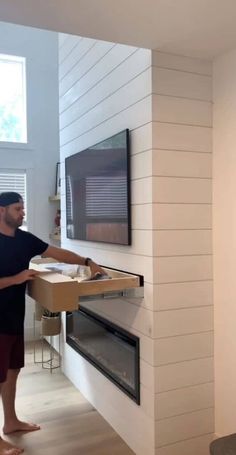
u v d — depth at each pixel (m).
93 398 3.18
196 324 2.41
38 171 4.89
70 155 3.60
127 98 2.55
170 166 2.33
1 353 2.51
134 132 2.46
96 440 2.69
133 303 2.53
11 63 4.85
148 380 2.36
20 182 4.83
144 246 2.38
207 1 1.74
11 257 2.50
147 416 2.38
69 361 3.71
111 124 2.78
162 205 2.31
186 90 2.36
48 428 2.85
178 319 2.36
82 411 3.09
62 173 3.84
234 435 1.78
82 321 3.38
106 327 2.91
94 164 2.98
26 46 4.79
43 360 4.20
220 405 2.41
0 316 2.49
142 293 2.41
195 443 2.41
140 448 2.47
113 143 2.67
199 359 2.42
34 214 4.88
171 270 2.34
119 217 2.63
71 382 3.64
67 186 3.61
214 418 2.45
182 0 1.73
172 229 2.34
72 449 2.59
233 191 2.28
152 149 2.28
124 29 2.01
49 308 2.17
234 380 2.29
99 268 2.60
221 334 2.39
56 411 3.09
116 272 2.62
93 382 3.17
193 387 2.40
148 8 1.79
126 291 2.41
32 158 4.86
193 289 2.40
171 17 1.88
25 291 2.66
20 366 2.79
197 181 2.40
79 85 3.36
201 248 2.42
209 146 2.43
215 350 2.44
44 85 4.89
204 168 2.42
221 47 2.23
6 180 4.76
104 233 2.86
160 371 2.32
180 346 2.37
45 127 4.91
